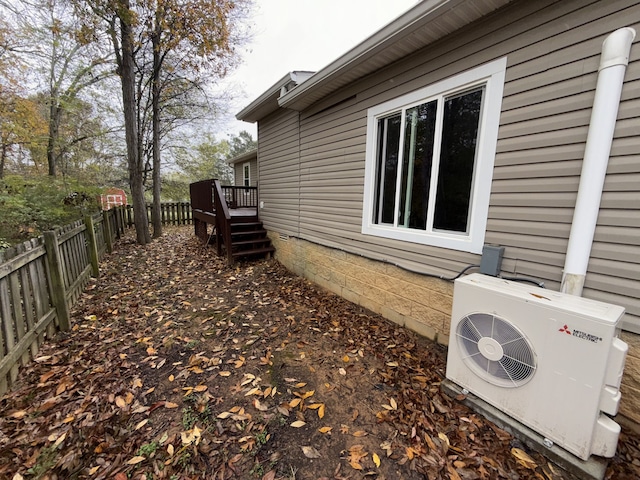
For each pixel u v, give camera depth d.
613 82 1.73
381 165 3.64
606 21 1.82
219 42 7.84
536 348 1.67
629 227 1.78
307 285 4.99
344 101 4.09
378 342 3.03
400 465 1.61
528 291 1.81
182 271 5.56
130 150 7.74
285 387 2.28
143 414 1.96
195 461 1.62
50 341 2.84
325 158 4.59
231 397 2.15
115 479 1.49
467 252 2.69
